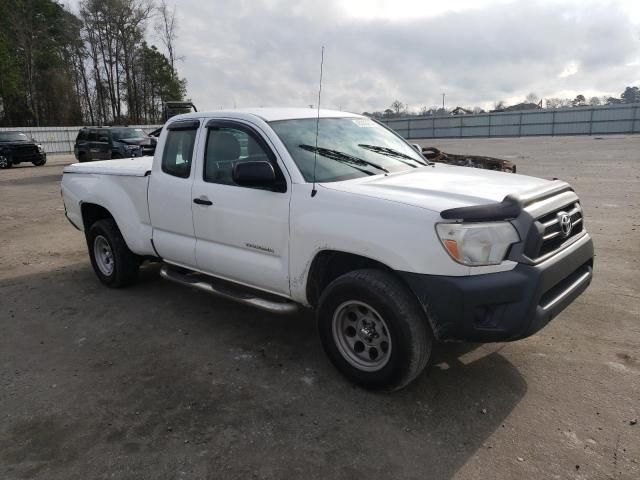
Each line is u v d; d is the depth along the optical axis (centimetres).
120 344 450
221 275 452
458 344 425
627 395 346
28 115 5766
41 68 5991
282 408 344
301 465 289
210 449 305
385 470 283
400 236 319
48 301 562
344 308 357
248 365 405
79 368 409
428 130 6306
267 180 370
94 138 2133
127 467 292
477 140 4975
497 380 370
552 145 3391
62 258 745
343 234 342
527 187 362
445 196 335
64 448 310
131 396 365
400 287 329
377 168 412
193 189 452
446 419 327
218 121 443
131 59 6259
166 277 504
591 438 304
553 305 329
